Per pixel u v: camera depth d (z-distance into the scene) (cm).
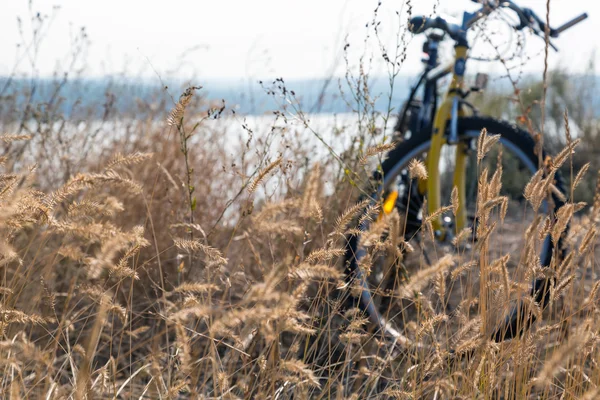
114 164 175
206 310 143
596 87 763
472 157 471
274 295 134
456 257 198
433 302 256
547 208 279
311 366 216
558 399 212
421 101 370
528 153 291
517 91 297
